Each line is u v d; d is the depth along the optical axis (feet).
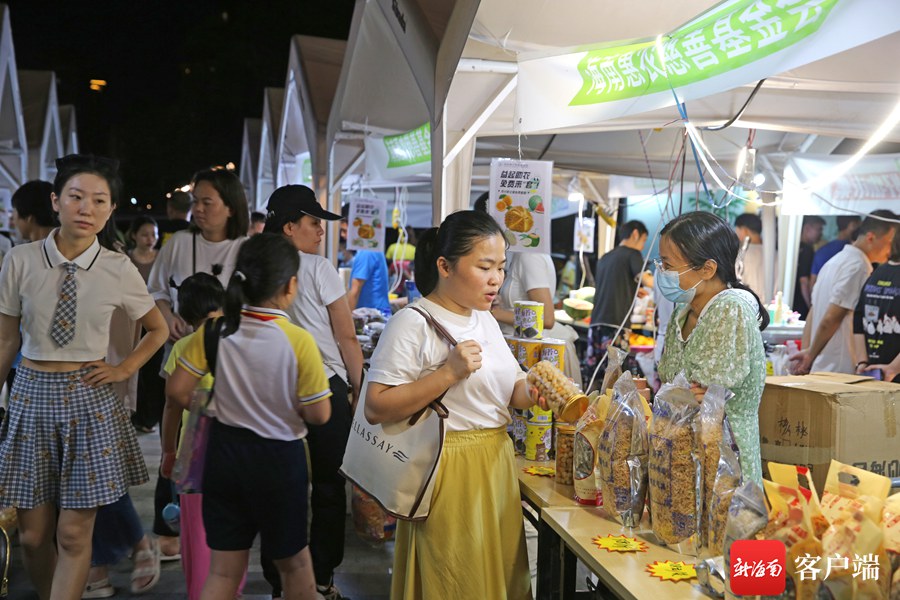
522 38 12.47
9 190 37.78
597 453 7.39
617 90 10.69
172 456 9.80
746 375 7.08
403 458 7.23
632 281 22.52
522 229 12.80
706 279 7.47
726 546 5.49
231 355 8.54
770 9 8.32
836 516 5.41
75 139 51.93
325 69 25.62
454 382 7.12
